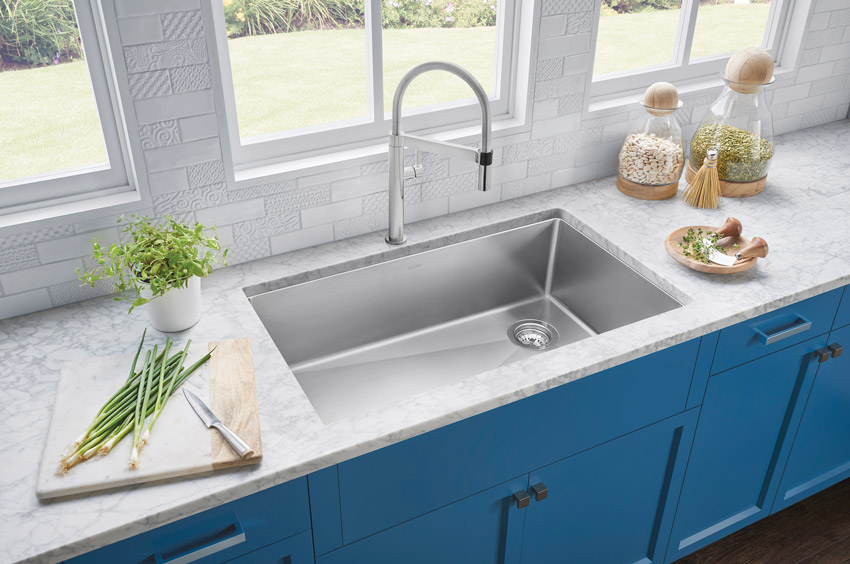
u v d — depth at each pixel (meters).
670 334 1.56
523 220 2.04
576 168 2.20
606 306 1.96
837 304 1.83
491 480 1.54
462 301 2.04
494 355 1.95
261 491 1.25
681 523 2.00
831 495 2.43
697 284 1.72
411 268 1.92
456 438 1.42
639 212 2.04
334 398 1.79
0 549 1.08
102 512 1.14
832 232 1.93
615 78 2.22
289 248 1.87
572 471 1.66
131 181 1.67
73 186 1.62
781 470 2.11
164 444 1.24
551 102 2.04
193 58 1.54
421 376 1.88
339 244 1.91
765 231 1.94
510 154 2.06
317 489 1.30
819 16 2.39
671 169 2.06
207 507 1.18
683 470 1.87
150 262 1.48
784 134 2.57
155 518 1.14
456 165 1.99
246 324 1.59
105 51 1.51
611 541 1.90
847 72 2.59
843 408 2.12
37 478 1.20
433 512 1.50
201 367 1.44
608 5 2.41
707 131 2.09
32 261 1.58
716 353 1.69
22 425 1.32
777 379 1.88
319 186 1.83
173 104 1.57
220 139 1.65
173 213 1.68
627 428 1.67
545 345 1.98
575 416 1.56
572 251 2.05
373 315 1.93
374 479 1.36
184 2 1.48
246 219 1.78
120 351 1.50
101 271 1.66
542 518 1.69
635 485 1.82
